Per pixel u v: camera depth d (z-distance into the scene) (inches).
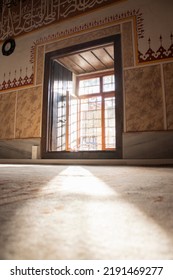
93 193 26.9
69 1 172.4
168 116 124.3
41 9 184.9
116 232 13.5
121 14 147.9
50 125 167.3
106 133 270.1
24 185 34.0
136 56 137.6
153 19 136.7
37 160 149.3
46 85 167.6
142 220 15.9
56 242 12.0
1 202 21.8
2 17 204.7
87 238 12.6
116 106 138.5
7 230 13.8
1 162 163.2
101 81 279.0
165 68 129.0
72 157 149.3
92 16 159.5
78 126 273.7
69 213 17.7
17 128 173.8
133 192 27.7
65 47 166.6
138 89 134.0
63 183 36.7
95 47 156.5
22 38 188.1
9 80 185.8
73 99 251.9
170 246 11.5
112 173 59.2
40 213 17.7
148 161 118.3
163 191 28.4
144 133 128.3
